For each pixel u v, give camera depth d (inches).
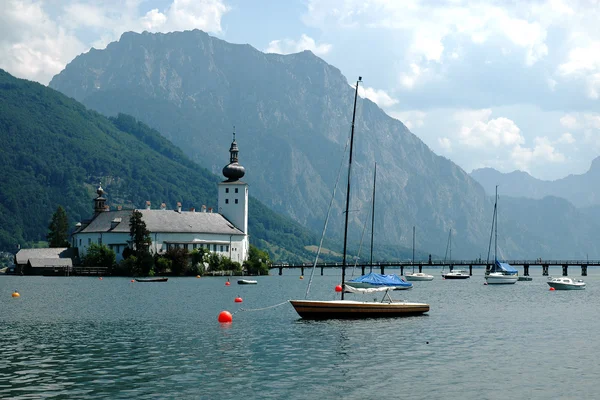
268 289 5994.1
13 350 2341.3
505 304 4498.0
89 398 1695.4
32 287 5944.9
